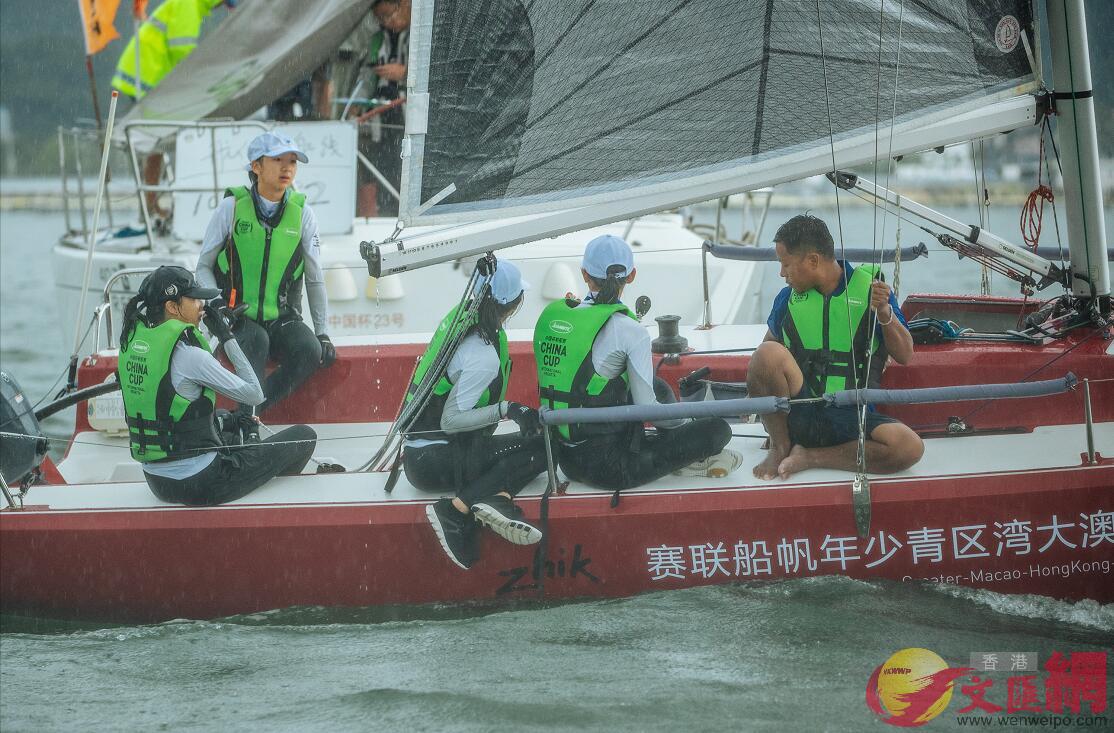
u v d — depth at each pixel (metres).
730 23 14.60
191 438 15.98
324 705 13.61
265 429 20.12
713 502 15.73
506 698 13.54
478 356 15.48
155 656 15.11
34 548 16.12
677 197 14.97
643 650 14.60
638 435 15.85
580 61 14.41
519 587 16.05
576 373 15.51
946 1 14.93
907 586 15.81
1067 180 17.45
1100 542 15.66
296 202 19.11
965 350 18.17
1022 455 16.47
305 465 17.80
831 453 16.22
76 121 35.09
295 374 19.33
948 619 15.28
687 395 18.64
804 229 15.72
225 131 27.56
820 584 15.78
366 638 15.46
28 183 126.75
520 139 14.54
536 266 25.86
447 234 14.62
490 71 14.26
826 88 14.86
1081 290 18.02
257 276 18.88
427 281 25.48
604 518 15.76
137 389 15.88
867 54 14.93
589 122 14.62
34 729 13.17
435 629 15.61
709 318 22.62
